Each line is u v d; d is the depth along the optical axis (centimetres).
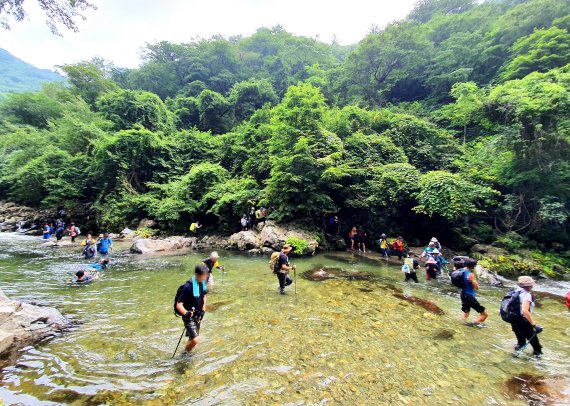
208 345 543
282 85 4959
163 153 2808
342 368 470
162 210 2152
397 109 3002
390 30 3350
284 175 1700
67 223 2634
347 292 908
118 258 1456
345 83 3753
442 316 717
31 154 2956
